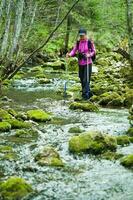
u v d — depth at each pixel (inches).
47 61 1023.6
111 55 1093.8
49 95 549.0
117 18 969.5
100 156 281.3
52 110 441.7
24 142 308.3
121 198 212.2
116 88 555.2
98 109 452.8
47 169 252.7
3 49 450.3
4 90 578.2
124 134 338.3
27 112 397.1
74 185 228.5
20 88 608.1
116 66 856.3
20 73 775.7
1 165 256.4
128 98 488.7
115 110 453.1
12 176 238.4
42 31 614.2
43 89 606.2
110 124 375.9
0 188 217.0
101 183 232.2
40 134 333.1
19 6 448.8
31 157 273.4
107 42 1232.2
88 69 514.6
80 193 217.8
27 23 540.7
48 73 829.8
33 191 218.7
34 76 759.7
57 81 701.9
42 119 382.9
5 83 615.5
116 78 684.1
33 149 290.7
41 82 669.9
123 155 280.5
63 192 218.7
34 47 548.1
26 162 263.1
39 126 362.9
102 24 1031.6
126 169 256.4
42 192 218.1
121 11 956.0
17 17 449.4
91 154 284.2
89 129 353.4
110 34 1111.0
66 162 267.7
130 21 646.5
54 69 892.0
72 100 512.1
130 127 362.9
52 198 211.0
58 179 237.0
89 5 1024.9
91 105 451.2
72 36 1186.6
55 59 1042.7
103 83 625.9
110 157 277.0
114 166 261.7
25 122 363.9
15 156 273.3
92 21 1057.5
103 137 293.7
